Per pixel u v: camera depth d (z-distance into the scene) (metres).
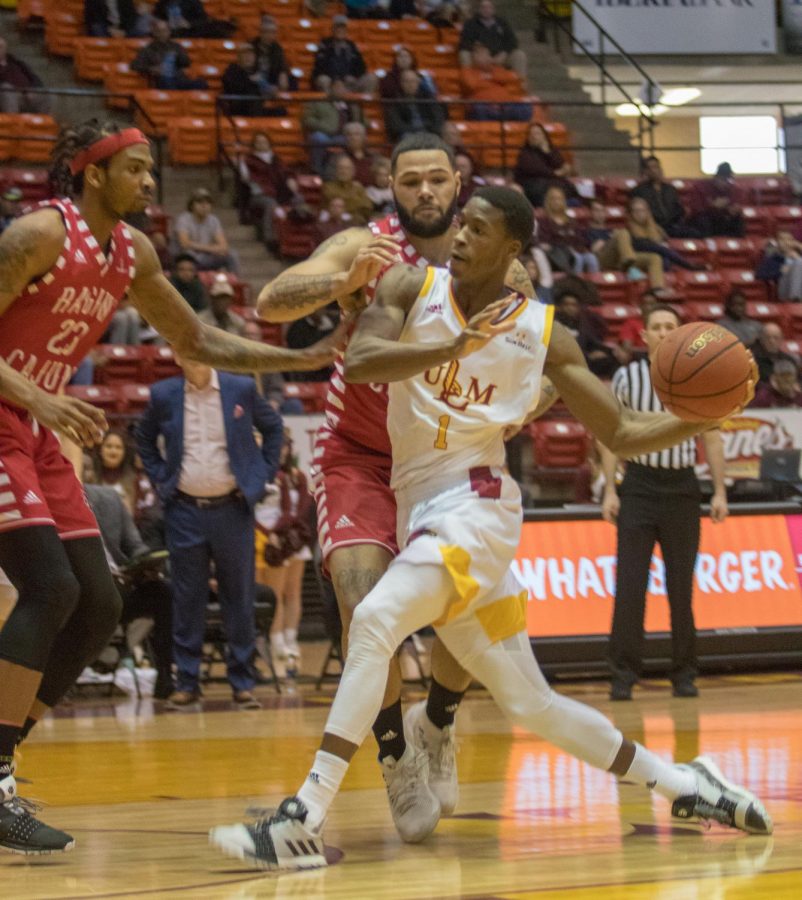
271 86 20.36
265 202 18.27
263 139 18.81
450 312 3.94
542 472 13.73
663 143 29.83
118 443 10.63
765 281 19.09
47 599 3.95
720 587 10.27
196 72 20.97
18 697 3.90
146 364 14.95
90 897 3.23
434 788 4.34
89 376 14.38
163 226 17.62
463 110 21.97
